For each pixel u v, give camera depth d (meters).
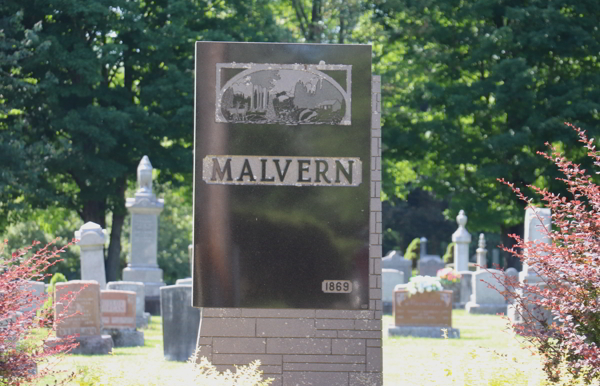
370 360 9.61
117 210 38.78
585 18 36.56
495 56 38.06
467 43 38.59
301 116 9.45
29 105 36.06
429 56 38.12
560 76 38.06
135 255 28.38
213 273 9.34
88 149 36.38
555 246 8.12
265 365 9.54
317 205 9.41
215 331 9.52
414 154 39.28
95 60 35.38
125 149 37.41
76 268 43.00
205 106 9.41
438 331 18.91
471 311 28.09
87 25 37.00
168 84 36.97
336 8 41.81
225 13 42.00
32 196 36.28
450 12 38.19
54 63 35.31
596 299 7.82
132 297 17.88
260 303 9.34
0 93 34.22
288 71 9.47
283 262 9.37
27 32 33.34
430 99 38.34
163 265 48.16
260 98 9.44
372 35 40.84
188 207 50.00
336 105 9.48
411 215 69.81
